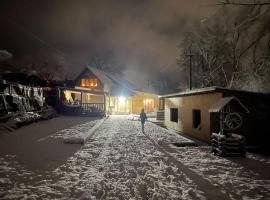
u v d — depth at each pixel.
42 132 15.74
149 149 11.36
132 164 8.59
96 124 21.59
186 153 10.62
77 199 5.43
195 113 15.88
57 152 10.23
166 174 7.46
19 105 20.02
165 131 18.86
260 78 17.56
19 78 29.47
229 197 5.70
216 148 10.36
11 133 14.53
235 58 23.27
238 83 22.83
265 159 9.66
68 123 21.64
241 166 8.51
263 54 13.25
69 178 6.88
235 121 10.56
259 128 13.34
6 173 7.19
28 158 9.03
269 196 5.78
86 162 8.73
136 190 6.09
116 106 43.91
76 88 32.84
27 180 6.64
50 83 32.69
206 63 33.19
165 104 23.83
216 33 25.41
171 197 5.66
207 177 7.21
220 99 11.53
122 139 14.35
